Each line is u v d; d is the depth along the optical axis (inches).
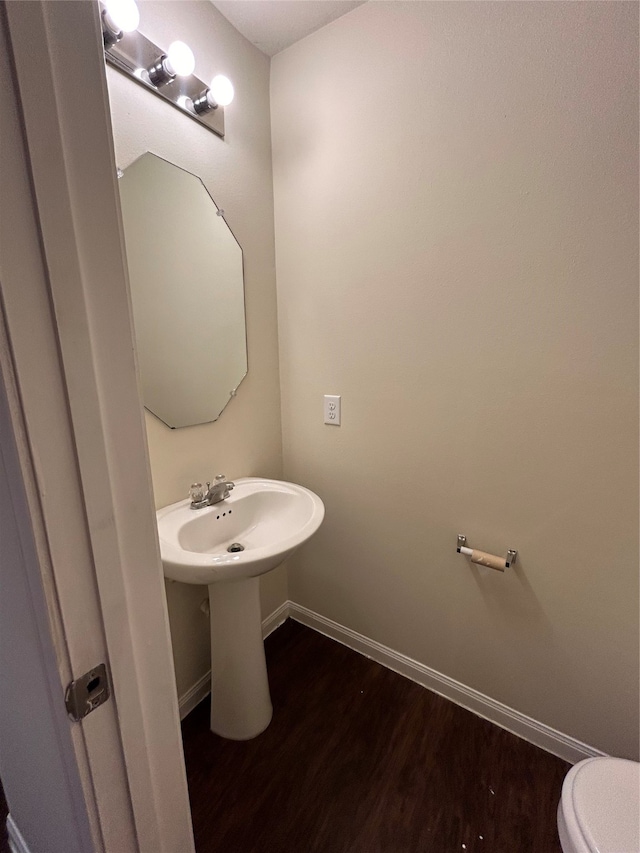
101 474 15.7
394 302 49.9
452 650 54.5
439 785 44.6
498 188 40.8
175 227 45.8
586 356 39.4
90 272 14.5
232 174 51.3
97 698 17.0
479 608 51.1
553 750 48.2
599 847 27.0
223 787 44.6
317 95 50.8
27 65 12.1
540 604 46.7
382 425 54.4
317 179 53.1
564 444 42.1
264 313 59.5
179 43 38.2
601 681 44.4
